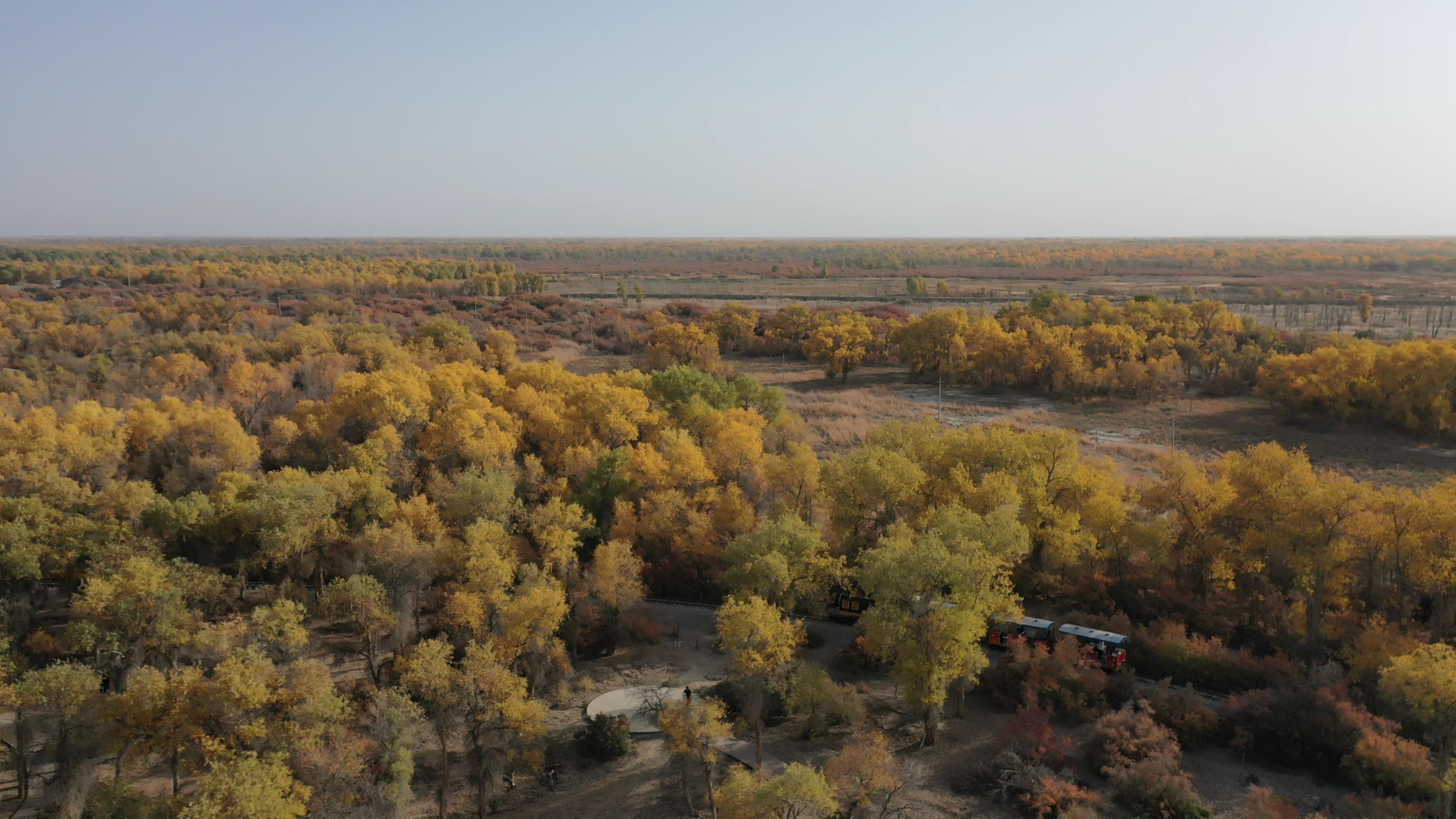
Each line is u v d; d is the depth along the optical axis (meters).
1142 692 53.88
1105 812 43.38
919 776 45.81
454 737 48.66
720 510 70.94
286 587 62.59
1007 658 55.28
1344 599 58.31
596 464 76.25
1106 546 67.69
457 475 74.00
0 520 59.62
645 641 62.72
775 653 48.22
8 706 46.44
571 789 47.00
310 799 40.59
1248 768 47.56
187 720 42.09
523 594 54.91
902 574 49.47
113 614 49.66
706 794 45.72
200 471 75.06
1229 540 63.66
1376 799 42.34
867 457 67.56
